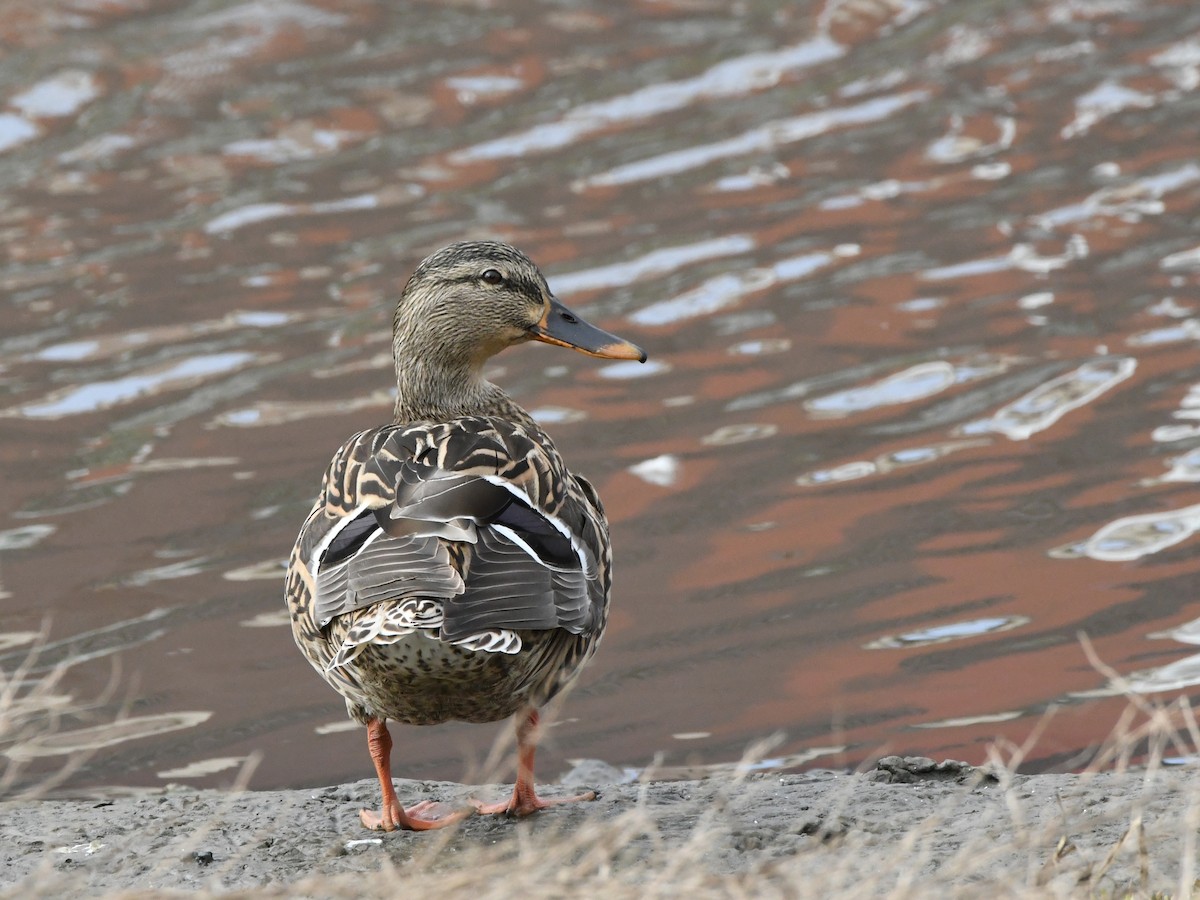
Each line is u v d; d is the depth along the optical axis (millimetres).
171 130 20141
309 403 14703
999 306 15875
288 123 20250
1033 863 6863
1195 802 6551
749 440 13961
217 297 16625
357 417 14422
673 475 13469
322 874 7457
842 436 13906
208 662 11164
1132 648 10766
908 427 13953
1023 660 10750
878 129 19859
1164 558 11820
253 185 18938
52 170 19344
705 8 23547
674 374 15094
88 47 22219
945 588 11664
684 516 12883
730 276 16688
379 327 15977
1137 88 20547
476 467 7434
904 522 12594
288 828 8133
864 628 11266
